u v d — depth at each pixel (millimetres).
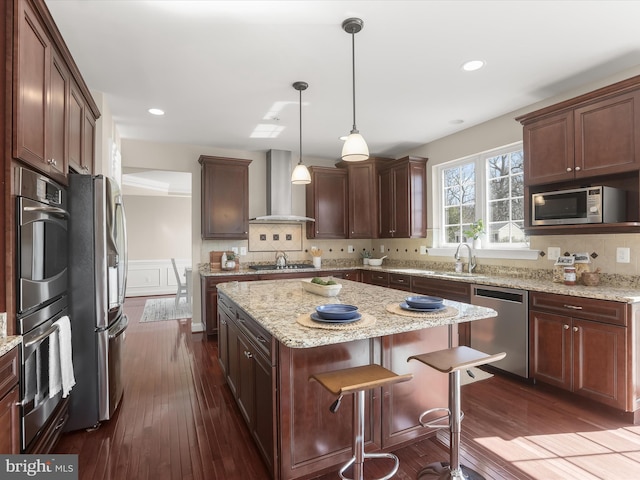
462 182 4258
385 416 1923
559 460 1892
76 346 2199
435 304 1882
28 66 1561
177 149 4660
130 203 7770
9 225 1468
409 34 2205
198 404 2557
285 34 2193
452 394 1653
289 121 3797
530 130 3027
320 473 1759
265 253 5133
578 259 2871
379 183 5152
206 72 2686
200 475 1784
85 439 2109
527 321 2816
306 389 1718
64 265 2090
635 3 1915
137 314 5738
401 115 3639
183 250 8266
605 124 2502
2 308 1456
